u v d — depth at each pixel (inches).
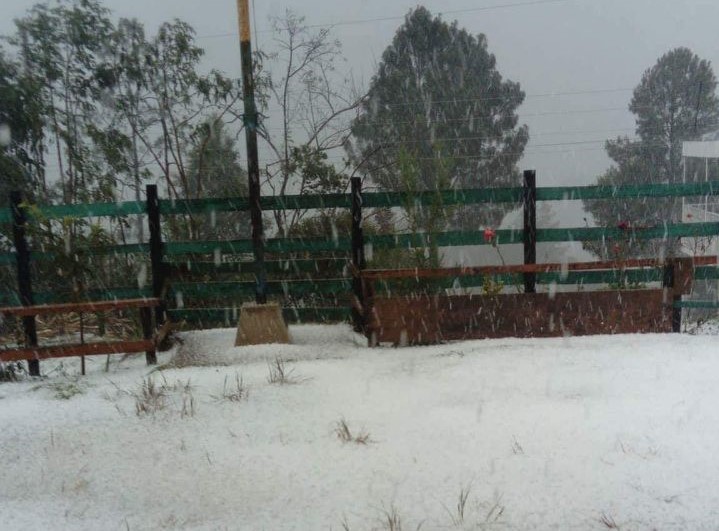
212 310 323.3
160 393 212.7
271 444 164.9
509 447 154.2
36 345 269.0
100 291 317.4
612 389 198.8
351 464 149.6
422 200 301.3
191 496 138.4
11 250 394.9
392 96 831.7
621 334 282.8
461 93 954.7
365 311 285.7
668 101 1327.5
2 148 480.1
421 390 207.9
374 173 587.2
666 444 150.4
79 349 257.0
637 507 122.0
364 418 181.6
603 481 133.1
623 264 281.9
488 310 284.2
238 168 604.7
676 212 960.3
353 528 119.6
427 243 301.1
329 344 292.5
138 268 382.9
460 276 294.8
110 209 302.8
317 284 312.3
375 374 231.1
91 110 557.3
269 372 237.3
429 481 138.0
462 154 943.0
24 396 224.4
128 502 137.1
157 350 287.6
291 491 137.8
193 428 179.6
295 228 416.5
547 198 296.8
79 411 202.1
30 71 525.7
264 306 291.7
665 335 277.6
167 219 422.0
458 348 268.1
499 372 225.6
